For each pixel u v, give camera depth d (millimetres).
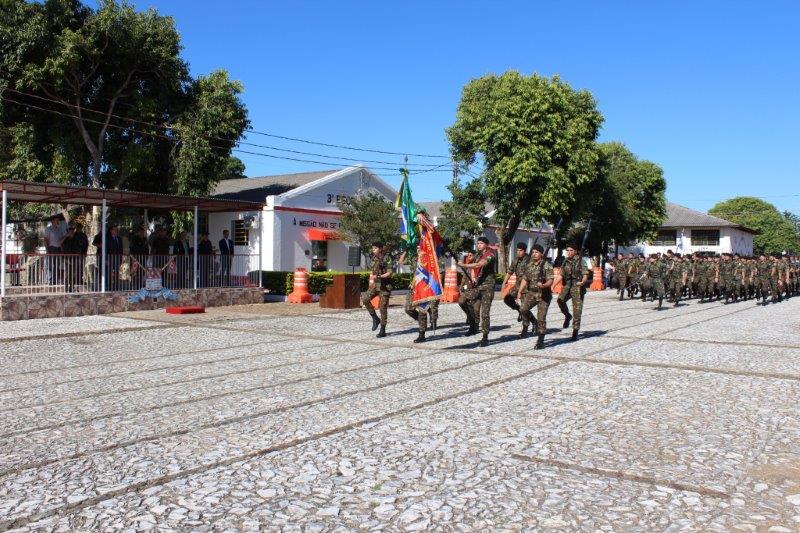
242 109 26781
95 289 18172
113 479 4941
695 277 24500
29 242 29609
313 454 5539
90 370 9750
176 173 25672
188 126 25297
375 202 29281
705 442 5852
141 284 19078
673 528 4039
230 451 5637
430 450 5645
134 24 24000
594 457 5441
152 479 4914
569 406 7242
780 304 23781
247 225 29594
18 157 25250
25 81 22344
